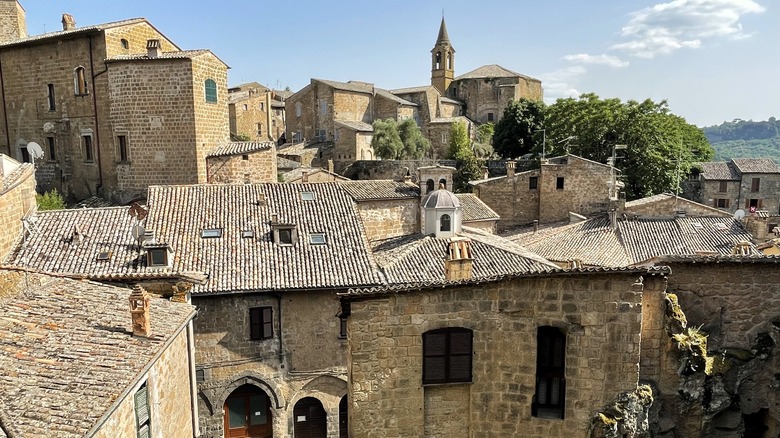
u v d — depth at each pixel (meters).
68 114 44.16
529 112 82.19
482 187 53.59
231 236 26.59
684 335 12.86
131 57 41.09
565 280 12.51
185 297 20.75
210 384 24.48
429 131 92.38
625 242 37.03
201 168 41.84
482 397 13.10
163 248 23.17
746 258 13.51
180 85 40.88
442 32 116.75
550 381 12.95
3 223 22.19
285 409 25.50
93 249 23.80
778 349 13.40
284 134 105.94
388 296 12.63
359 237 27.59
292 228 26.88
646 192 58.06
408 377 12.93
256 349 24.86
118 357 12.38
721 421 13.39
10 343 11.70
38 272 15.60
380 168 75.88
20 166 25.08
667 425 12.98
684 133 75.31
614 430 12.20
